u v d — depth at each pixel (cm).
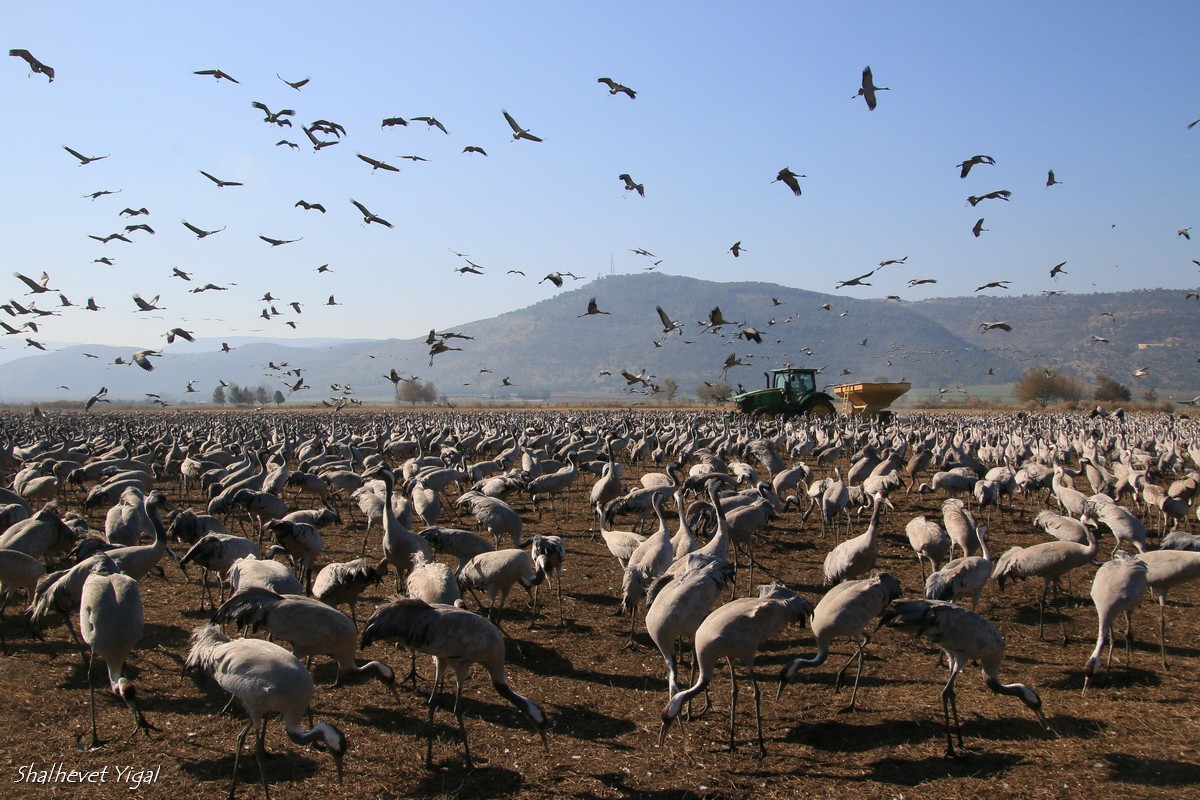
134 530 1452
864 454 2589
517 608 1341
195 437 3903
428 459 2766
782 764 841
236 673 768
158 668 1062
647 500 1700
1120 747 868
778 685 1046
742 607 894
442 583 1065
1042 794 777
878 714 956
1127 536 1477
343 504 2411
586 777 812
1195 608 1335
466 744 832
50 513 1329
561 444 3647
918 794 780
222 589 1276
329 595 1108
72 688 996
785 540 1856
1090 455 2981
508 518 1540
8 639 1162
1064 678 1060
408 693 1013
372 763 836
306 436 4225
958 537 1423
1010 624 1277
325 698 991
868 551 1226
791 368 5512
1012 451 3152
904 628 884
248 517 2106
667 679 1065
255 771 820
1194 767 824
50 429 4728
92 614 876
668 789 791
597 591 1448
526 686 1034
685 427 4450
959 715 952
